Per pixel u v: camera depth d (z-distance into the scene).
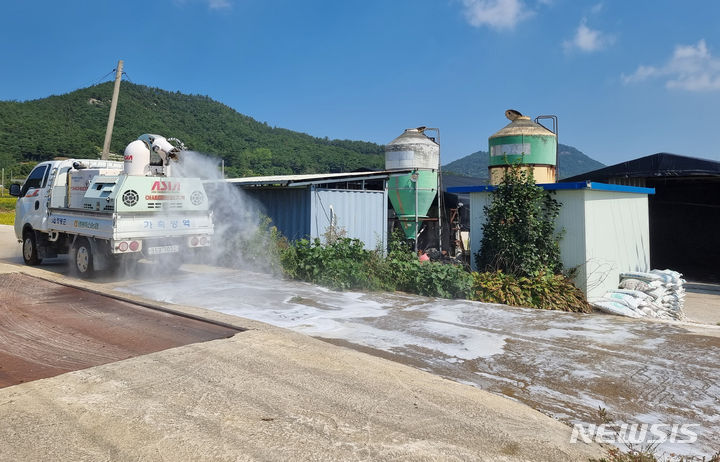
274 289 8.99
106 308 7.05
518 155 13.41
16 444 3.08
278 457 2.99
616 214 10.18
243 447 3.10
